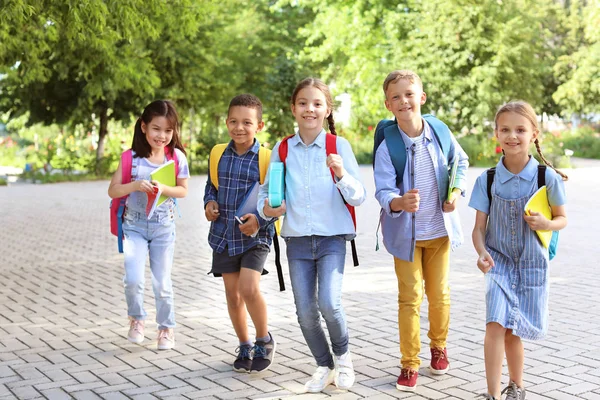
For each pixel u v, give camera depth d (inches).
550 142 1196.5
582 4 1647.4
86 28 440.1
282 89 1266.0
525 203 168.7
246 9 1487.5
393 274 354.0
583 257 396.2
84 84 1056.8
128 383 196.5
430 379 196.2
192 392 188.5
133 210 223.6
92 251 443.5
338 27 1343.5
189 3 500.1
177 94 1140.5
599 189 795.4
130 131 1366.9
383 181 189.2
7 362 217.0
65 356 222.7
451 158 193.5
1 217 626.8
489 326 168.4
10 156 1478.8
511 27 1214.3
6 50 549.6
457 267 369.7
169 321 229.0
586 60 1360.7
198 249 447.5
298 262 187.3
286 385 193.0
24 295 316.5
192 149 1237.1
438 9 1226.0
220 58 1191.6
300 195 186.5
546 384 191.3
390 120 195.5
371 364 211.3
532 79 1273.4
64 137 1330.0
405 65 1245.7
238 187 200.5
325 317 183.2
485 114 1203.9
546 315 169.6
